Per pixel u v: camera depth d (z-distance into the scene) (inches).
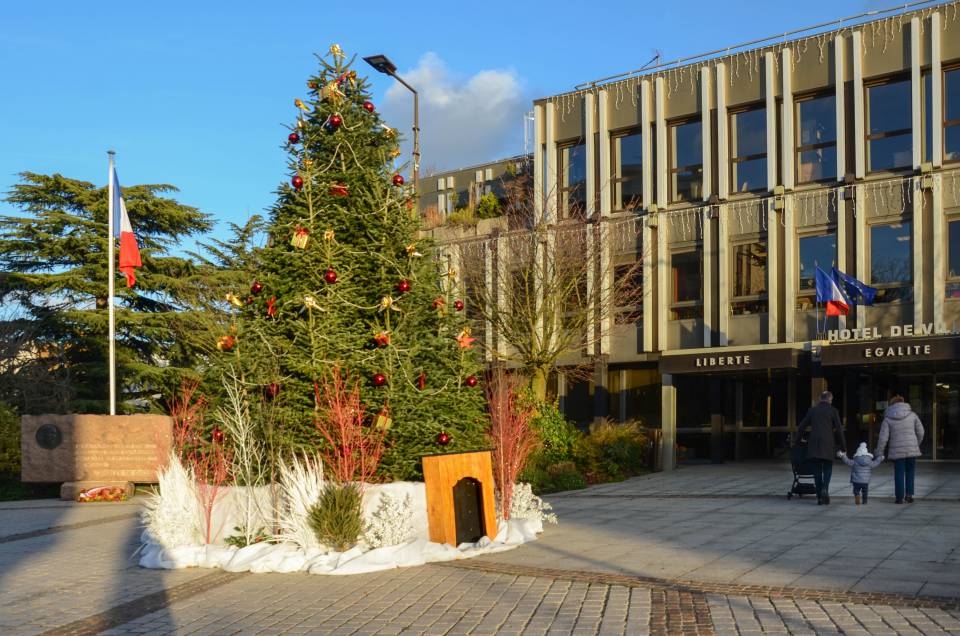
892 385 944.3
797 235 946.1
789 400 1008.9
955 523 461.4
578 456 833.5
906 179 880.9
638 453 911.0
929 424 928.3
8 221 1176.2
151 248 1251.2
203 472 432.1
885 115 907.4
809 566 346.3
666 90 1042.7
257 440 428.5
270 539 400.5
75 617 300.4
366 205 468.1
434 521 405.1
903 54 892.6
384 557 373.7
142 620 293.3
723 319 979.9
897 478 561.0
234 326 452.4
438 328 494.0
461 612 289.6
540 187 1100.5
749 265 976.9
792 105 954.7
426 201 1493.6
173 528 409.1
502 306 946.7
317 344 431.5
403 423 436.1
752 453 1030.4
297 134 469.4
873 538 416.5
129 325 1189.7
